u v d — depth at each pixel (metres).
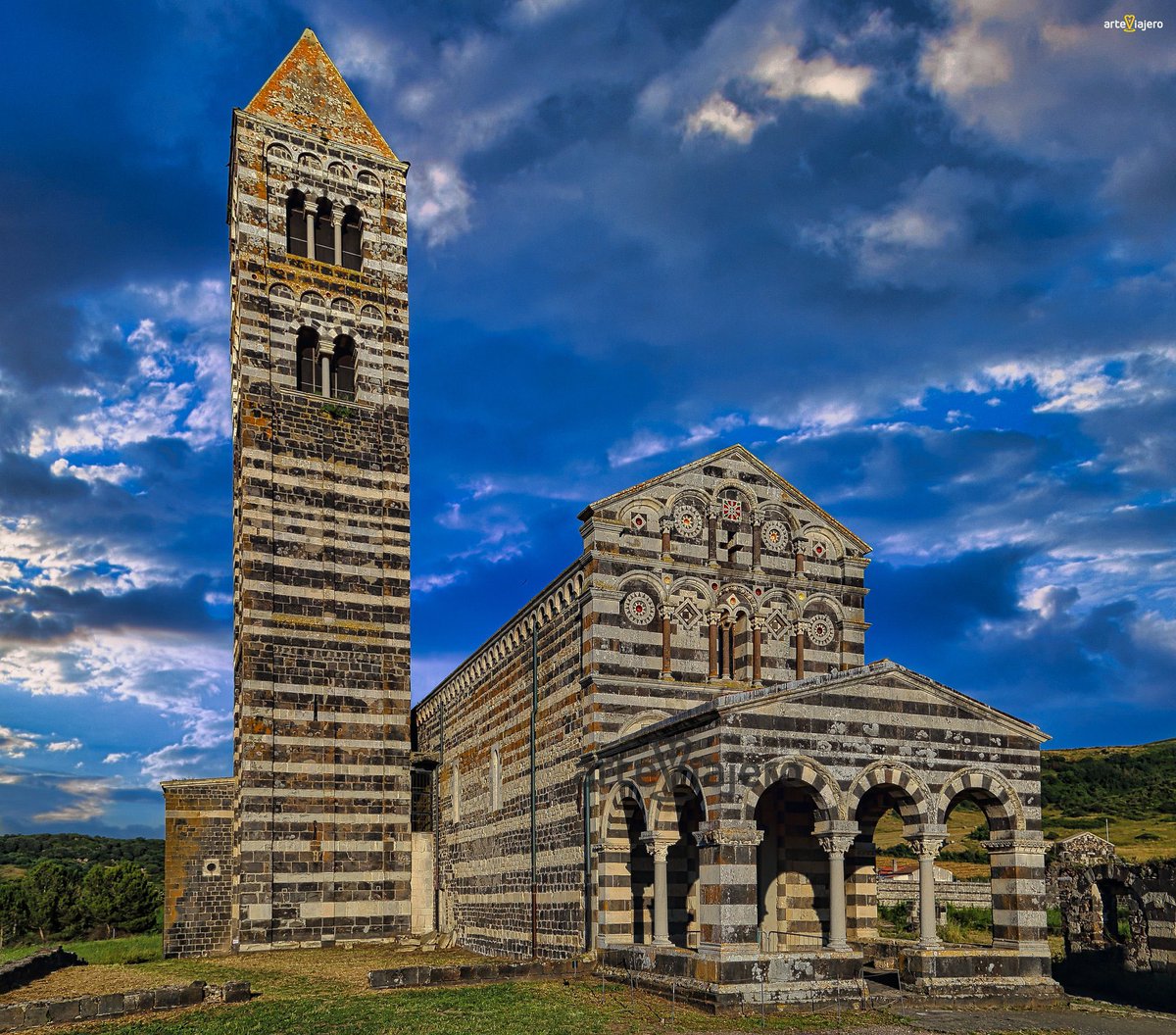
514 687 54.72
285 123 66.94
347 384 66.75
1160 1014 33.78
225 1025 30.95
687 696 45.66
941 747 36.88
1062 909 45.25
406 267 68.88
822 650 48.84
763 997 32.28
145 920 106.50
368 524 63.53
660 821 38.50
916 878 71.31
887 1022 31.03
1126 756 142.75
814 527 49.91
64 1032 30.97
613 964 39.50
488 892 56.34
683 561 47.00
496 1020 30.84
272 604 59.91
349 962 50.28
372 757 60.31
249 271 63.66
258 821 56.84
